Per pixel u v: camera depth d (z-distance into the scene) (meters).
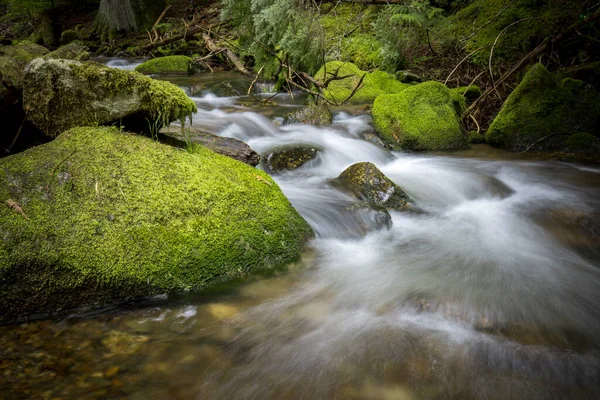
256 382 2.34
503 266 3.60
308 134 6.68
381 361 2.51
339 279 3.32
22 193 2.98
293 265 3.42
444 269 3.53
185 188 3.30
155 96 3.64
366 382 2.36
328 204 4.27
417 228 4.29
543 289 3.27
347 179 4.87
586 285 3.34
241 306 2.95
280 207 3.67
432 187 5.25
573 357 2.56
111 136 3.51
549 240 4.11
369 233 4.05
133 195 3.12
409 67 9.45
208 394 2.24
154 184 3.24
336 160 5.81
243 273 3.22
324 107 7.29
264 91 9.47
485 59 8.83
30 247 2.74
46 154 3.26
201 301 2.95
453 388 2.32
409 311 2.99
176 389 2.25
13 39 16.52
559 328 2.82
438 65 9.30
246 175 3.74
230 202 3.40
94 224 2.92
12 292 2.67
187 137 4.22
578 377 2.41
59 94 3.65
